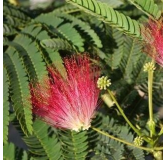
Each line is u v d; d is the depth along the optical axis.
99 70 0.37
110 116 0.38
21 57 0.36
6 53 0.38
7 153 0.35
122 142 0.36
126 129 0.36
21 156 0.35
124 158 0.36
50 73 0.35
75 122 0.34
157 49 0.34
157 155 0.34
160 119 0.38
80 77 0.34
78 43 0.36
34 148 0.35
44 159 0.35
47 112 0.34
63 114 0.34
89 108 0.34
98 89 0.34
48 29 0.38
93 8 0.32
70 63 0.35
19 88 0.34
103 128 0.37
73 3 0.32
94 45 0.38
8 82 0.35
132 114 0.38
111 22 0.33
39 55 0.36
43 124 0.35
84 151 0.35
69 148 0.35
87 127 0.34
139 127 0.37
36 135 0.35
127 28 0.33
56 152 0.35
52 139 0.35
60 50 0.37
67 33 0.37
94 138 0.36
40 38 0.38
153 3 0.34
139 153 0.36
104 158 0.35
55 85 0.34
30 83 0.34
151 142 0.34
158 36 0.33
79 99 0.33
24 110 0.33
